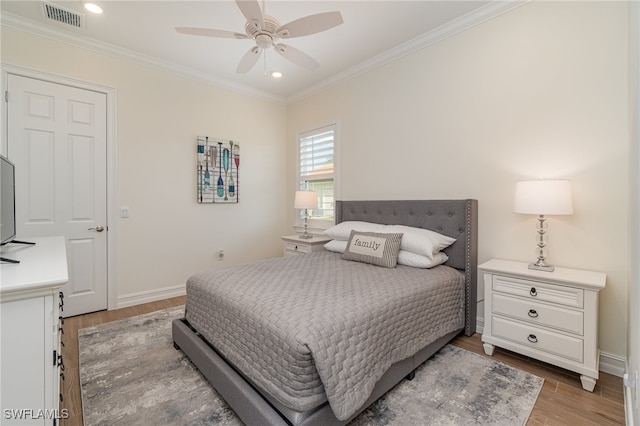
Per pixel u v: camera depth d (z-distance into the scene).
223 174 4.04
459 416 1.56
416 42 3.01
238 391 1.49
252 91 4.29
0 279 1.06
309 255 3.02
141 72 3.35
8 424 1.01
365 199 3.59
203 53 3.29
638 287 1.21
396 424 1.50
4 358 1.00
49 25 2.74
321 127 4.12
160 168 3.51
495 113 2.53
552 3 2.23
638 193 1.26
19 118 2.67
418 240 2.52
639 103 1.20
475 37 2.64
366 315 1.52
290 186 4.68
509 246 2.46
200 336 2.06
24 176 2.71
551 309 1.91
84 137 3.01
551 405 1.65
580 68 2.11
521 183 2.12
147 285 3.43
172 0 2.41
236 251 4.20
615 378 1.92
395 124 3.27
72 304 2.97
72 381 1.88
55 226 2.87
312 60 2.29
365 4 2.47
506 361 2.11
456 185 2.79
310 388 1.25
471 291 2.55
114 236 3.20
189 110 3.72
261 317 1.47
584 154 2.10
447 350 2.28
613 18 1.98
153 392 1.77
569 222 2.17
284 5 2.46
